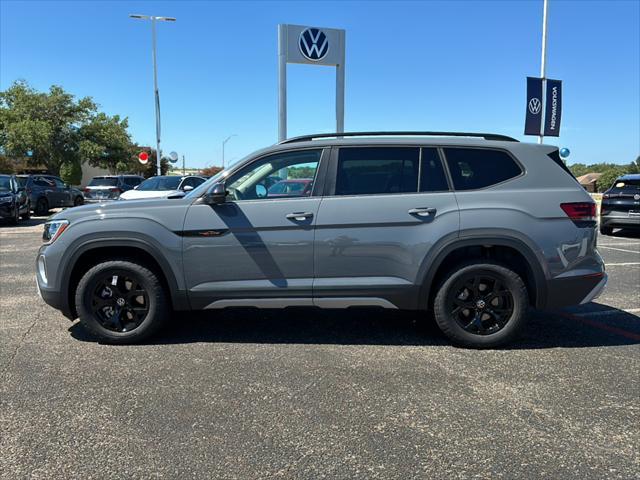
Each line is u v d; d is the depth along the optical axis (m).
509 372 4.09
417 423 3.26
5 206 15.84
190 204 4.59
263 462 2.82
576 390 3.75
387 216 4.47
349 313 5.82
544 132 19.88
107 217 4.57
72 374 4.02
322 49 16.92
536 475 2.71
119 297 4.67
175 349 4.61
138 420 3.28
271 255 4.52
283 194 4.61
